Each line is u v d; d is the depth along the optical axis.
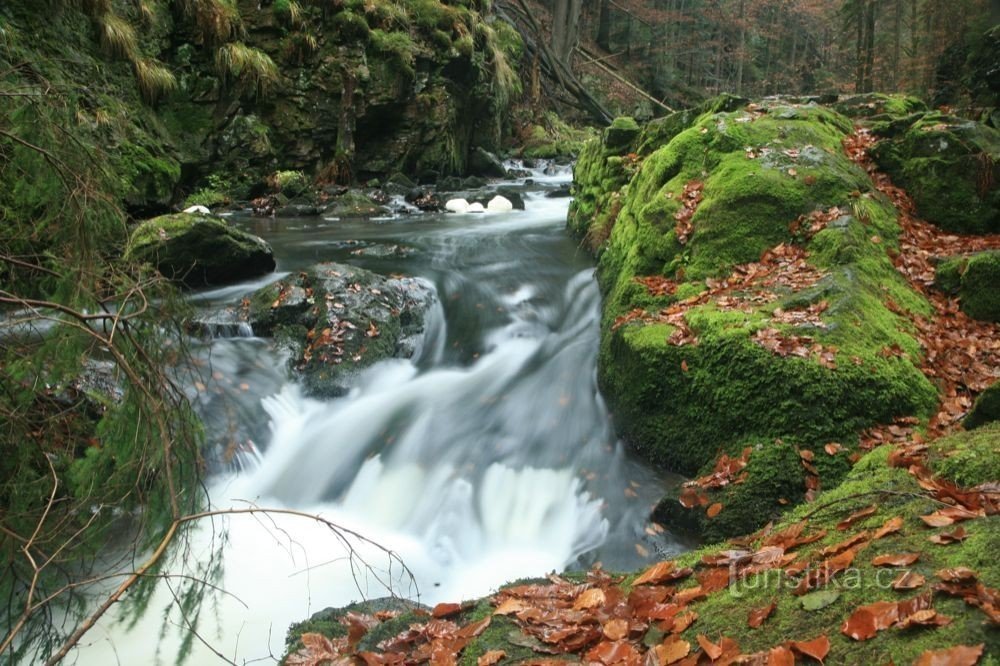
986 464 3.25
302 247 9.62
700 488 4.68
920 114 8.42
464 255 9.30
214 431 5.57
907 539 2.71
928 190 7.75
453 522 4.98
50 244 3.61
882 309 5.68
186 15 12.79
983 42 15.69
